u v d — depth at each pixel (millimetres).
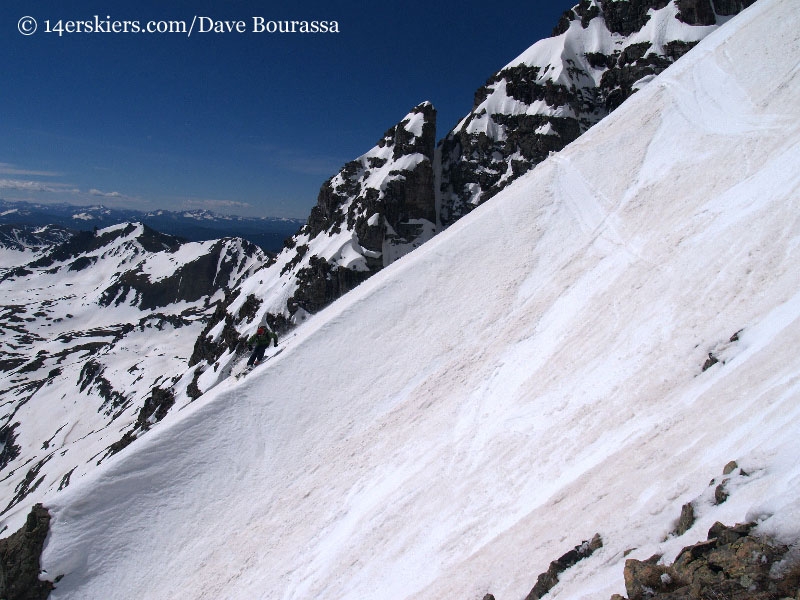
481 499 16094
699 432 10891
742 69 38625
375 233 79312
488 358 28031
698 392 12719
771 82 34031
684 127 36750
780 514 6363
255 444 31094
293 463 29484
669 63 75625
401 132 87500
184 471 30359
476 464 18484
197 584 24391
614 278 25500
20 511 71688
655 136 38938
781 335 12008
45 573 26781
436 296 35781
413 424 26422
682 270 20500
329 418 31031
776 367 10953
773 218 18281
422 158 84250
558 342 23578
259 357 38375
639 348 17797
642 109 43844
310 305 75812
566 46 85750
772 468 7578
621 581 7609
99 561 27391
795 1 41344
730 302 15977
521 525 12711
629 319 20469
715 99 37562
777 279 15148
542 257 34625
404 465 22609
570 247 33844
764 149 26266
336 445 29188
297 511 25125
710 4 76812
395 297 36781
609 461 12625
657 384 14961
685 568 6621
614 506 10336
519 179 49750
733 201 22812
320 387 32812
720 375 12633
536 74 87562
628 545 8625
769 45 38562
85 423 107438
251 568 23016
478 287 35000
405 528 17703
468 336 31484
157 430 32688
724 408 11047
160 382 105812
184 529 28000
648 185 33906
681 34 76562
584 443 14875
